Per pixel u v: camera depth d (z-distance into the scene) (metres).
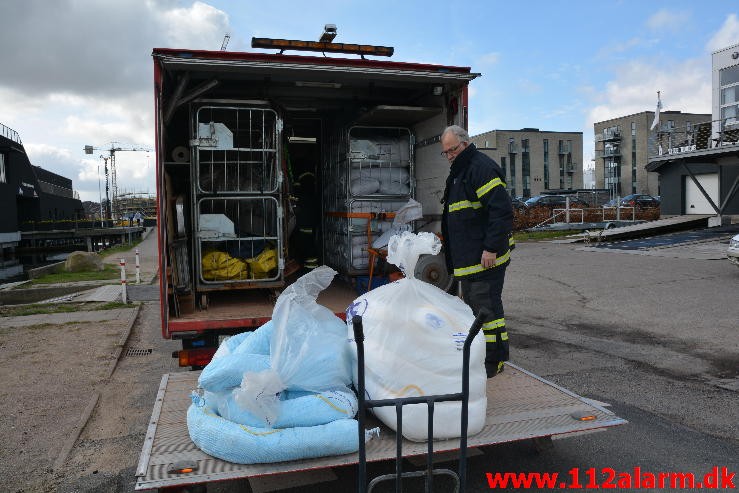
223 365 2.87
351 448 2.71
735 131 18.84
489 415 3.21
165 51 4.20
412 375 2.85
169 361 6.57
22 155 35.09
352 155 5.66
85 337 7.82
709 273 11.44
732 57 20.03
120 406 4.96
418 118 5.62
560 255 16.28
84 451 3.99
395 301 3.01
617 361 5.88
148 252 31.27
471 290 3.99
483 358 3.02
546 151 81.75
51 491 3.40
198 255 4.86
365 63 4.62
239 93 5.58
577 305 9.05
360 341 2.15
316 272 3.31
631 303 8.95
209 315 4.60
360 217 5.60
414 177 5.89
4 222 30.52
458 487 2.40
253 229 5.15
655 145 22.95
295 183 7.04
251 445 2.62
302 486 3.35
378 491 3.22
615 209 29.09
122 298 11.22
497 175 3.83
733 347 6.25
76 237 38.53
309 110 6.18
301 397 2.84
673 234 20.00
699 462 3.55
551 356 6.13
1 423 4.54
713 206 21.05
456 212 4.04
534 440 3.67
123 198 83.75
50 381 5.72
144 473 2.57
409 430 2.82
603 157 75.75
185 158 5.05
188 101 4.75
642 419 4.27
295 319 3.01
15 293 13.88
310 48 4.92
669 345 6.44
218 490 3.34
